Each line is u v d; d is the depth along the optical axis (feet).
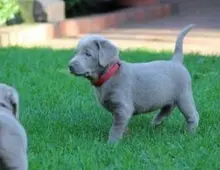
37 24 61.41
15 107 22.20
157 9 77.10
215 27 68.23
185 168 25.96
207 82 41.22
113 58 29.25
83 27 65.62
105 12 74.64
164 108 32.35
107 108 30.14
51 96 37.65
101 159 26.89
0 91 22.16
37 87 39.93
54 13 63.98
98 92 29.89
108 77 29.37
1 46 56.34
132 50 53.11
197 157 27.17
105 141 30.07
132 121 33.42
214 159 26.99
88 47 28.99
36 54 50.85
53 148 28.40
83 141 29.50
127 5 78.18
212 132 30.96
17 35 58.18
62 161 26.63
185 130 31.58
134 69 30.25
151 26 69.51
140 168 25.93
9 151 20.66
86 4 73.36
